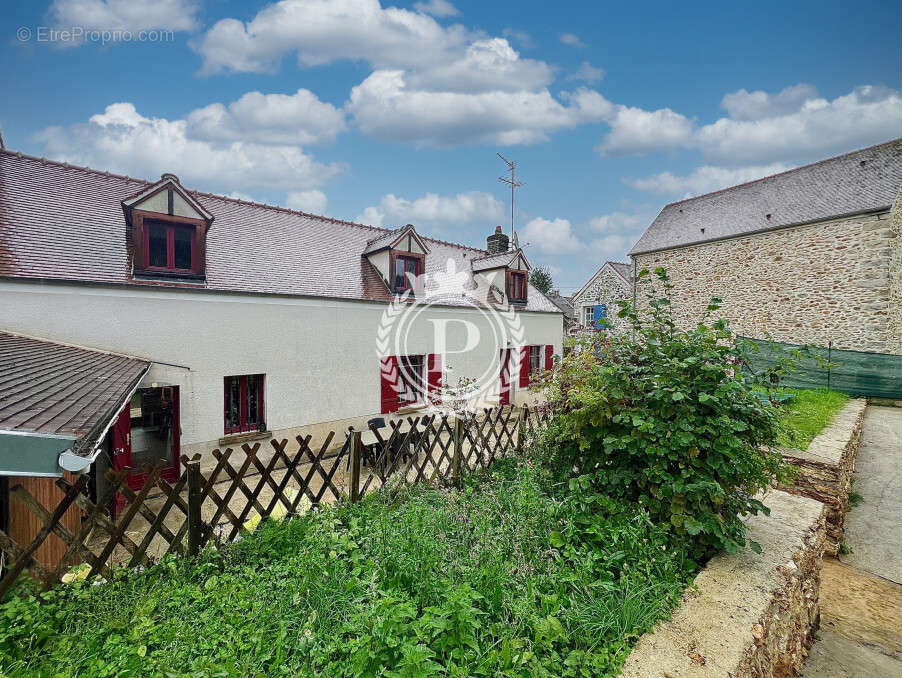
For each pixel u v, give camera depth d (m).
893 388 10.81
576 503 3.30
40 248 6.33
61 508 2.56
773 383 3.45
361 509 3.85
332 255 10.34
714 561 2.93
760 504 3.08
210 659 1.97
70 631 2.26
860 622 4.01
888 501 6.24
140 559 2.89
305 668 1.88
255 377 8.02
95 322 6.24
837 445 6.18
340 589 2.43
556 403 4.20
